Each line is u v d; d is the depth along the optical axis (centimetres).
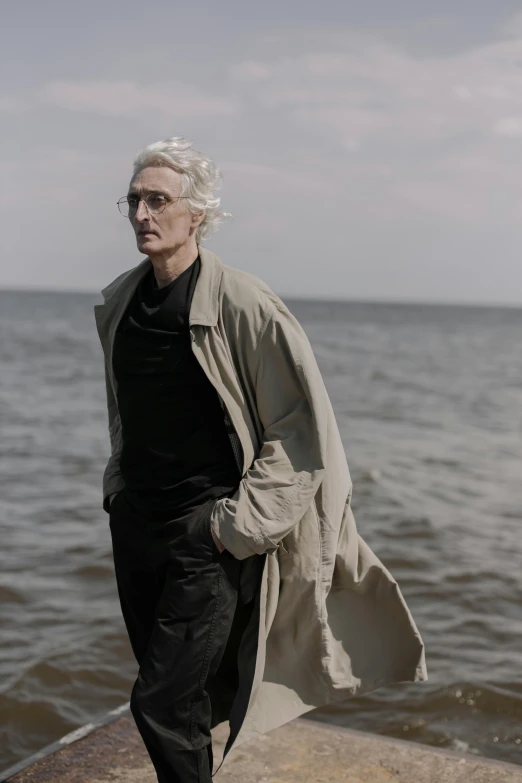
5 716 474
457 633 594
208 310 233
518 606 647
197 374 233
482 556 764
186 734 227
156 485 236
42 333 5356
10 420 1628
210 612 229
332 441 248
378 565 264
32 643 559
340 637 266
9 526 829
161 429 234
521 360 4466
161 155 234
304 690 259
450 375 3275
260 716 252
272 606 243
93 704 493
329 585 250
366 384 2716
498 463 1310
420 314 16775
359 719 479
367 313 16012
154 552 236
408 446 1452
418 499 998
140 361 235
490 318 16050
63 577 683
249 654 240
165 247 234
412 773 300
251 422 238
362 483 1079
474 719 478
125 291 249
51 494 981
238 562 236
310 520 243
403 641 268
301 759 309
